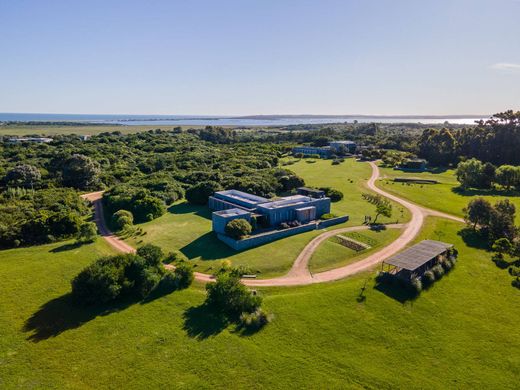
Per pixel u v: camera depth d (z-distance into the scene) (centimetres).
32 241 6156
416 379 3300
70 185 10412
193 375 3269
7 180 9738
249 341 3712
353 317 4109
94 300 4241
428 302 4459
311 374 3312
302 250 6003
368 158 16338
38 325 3909
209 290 4362
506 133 14200
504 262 5450
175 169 12444
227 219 6512
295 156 17225
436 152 15338
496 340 3838
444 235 6638
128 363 3400
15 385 3133
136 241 6456
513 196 9569
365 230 6962
